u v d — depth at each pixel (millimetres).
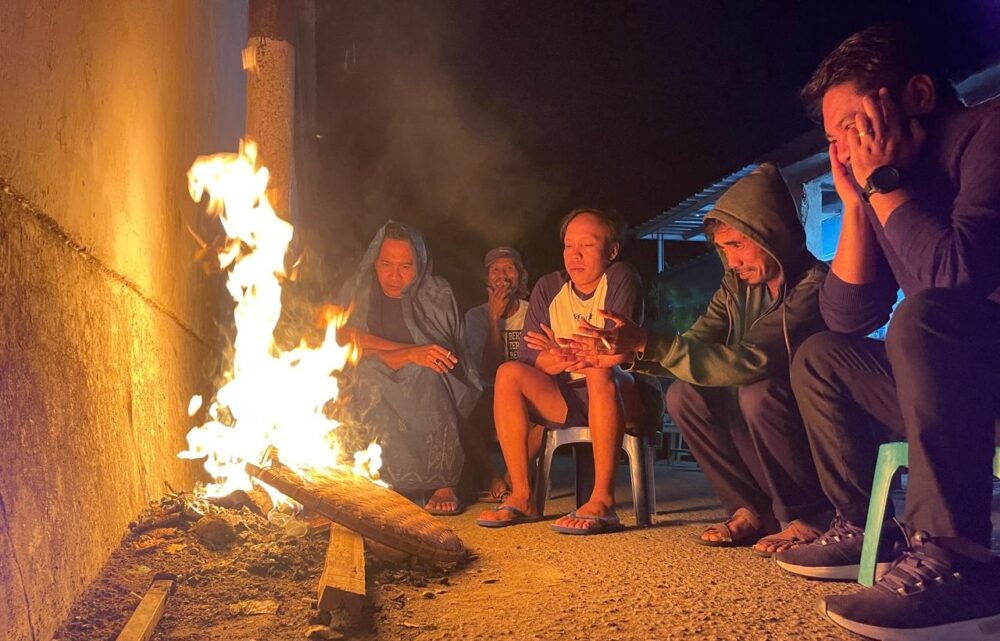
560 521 4137
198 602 2600
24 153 2219
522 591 2920
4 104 2068
